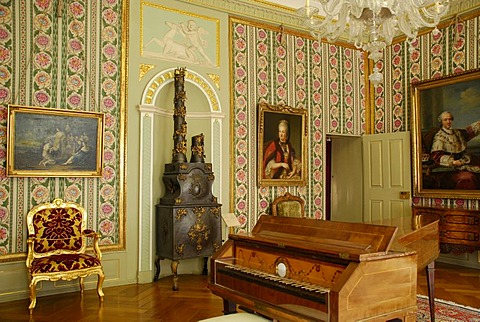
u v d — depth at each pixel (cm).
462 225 594
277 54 687
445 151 659
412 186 709
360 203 790
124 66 541
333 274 230
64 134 494
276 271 265
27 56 480
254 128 657
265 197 666
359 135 783
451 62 662
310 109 722
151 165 550
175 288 504
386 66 769
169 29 579
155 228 553
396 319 227
